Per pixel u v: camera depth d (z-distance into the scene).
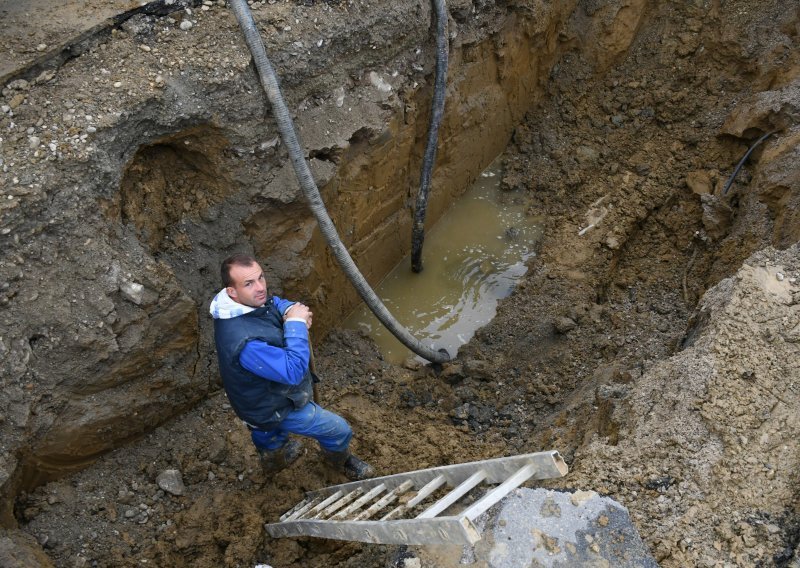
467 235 7.16
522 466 3.18
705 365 3.92
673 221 6.83
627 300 6.31
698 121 7.36
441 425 5.22
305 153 5.07
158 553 4.10
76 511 4.16
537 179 7.47
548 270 6.57
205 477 4.57
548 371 5.66
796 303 4.27
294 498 4.49
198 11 4.64
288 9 4.84
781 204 5.62
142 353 4.34
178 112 4.41
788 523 3.37
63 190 4.02
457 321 6.46
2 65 4.17
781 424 3.68
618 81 7.85
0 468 3.74
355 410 5.24
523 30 7.05
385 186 6.14
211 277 4.93
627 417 3.98
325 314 5.96
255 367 3.51
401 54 5.68
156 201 4.72
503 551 3.26
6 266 3.87
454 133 6.81
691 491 3.50
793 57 6.87
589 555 3.25
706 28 7.61
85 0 4.57
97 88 4.25
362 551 3.96
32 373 3.94
